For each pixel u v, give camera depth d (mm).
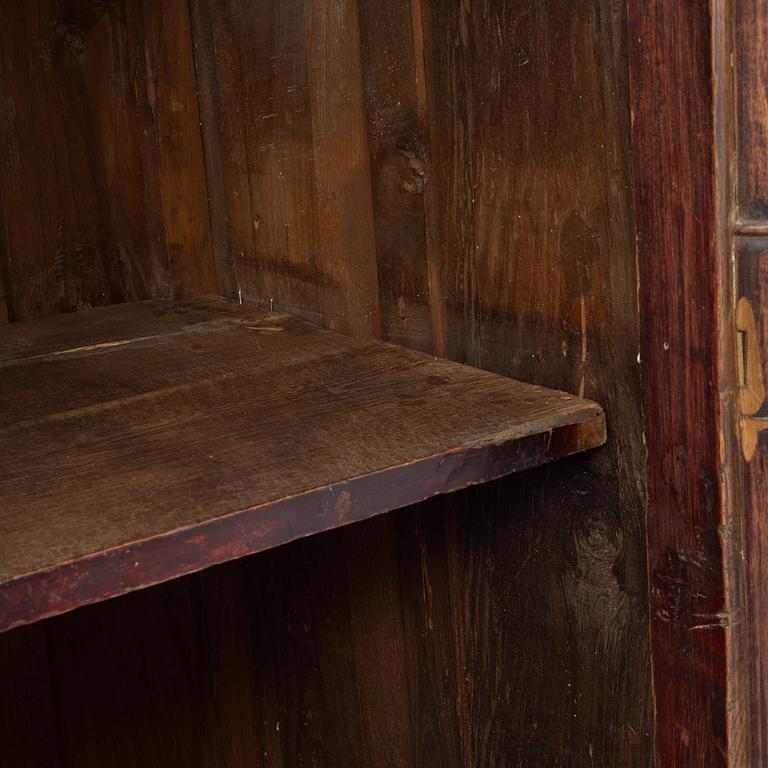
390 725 1407
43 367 1238
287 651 1540
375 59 1197
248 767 1650
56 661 1592
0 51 1405
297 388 1132
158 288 1536
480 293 1151
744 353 924
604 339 1030
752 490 951
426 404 1066
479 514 1219
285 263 1379
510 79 1060
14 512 879
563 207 1040
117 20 1451
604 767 1130
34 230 1456
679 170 914
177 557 848
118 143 1485
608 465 1057
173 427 1045
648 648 1054
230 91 1396
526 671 1203
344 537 1397
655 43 909
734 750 987
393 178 1213
